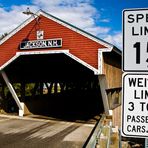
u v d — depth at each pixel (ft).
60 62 68.49
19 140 42.68
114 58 65.36
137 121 10.43
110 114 58.34
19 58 63.26
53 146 39.27
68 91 112.37
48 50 57.36
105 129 35.45
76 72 78.48
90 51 53.78
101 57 52.80
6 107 72.64
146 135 10.36
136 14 10.41
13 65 64.28
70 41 55.36
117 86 70.90
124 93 10.50
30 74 71.46
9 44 61.21
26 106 68.95
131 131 10.46
